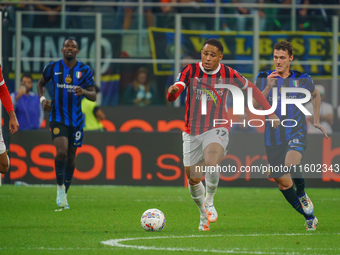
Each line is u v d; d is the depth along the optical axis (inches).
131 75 1881.2
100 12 2020.2
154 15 1868.8
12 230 952.3
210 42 945.5
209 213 952.9
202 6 2065.7
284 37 1876.2
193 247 786.8
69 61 1314.0
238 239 861.8
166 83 1888.5
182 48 1870.1
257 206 1396.4
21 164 1841.8
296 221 1121.4
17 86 1825.8
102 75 1871.3
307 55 1884.8
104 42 1862.7
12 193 1608.0
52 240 845.8
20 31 1815.9
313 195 1684.3
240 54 1861.5
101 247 787.4
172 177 1860.2
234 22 1859.0
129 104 1893.5
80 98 1312.7
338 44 1887.3
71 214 1191.6
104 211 1252.5
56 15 1833.2
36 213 1202.0
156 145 1856.5
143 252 749.3
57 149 1267.2
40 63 1831.9
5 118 1807.3
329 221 1122.0
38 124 1857.8
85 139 1847.9
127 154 1855.3
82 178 1855.3
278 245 809.5
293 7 1991.9
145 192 1706.4
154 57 1877.5
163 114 1872.5
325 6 1993.1
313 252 758.5
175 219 1133.1
